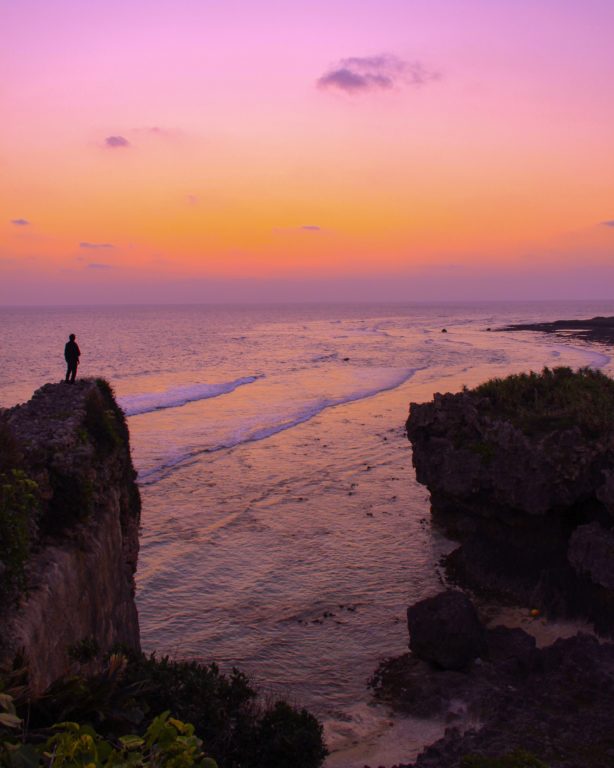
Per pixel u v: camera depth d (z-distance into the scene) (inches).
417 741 591.5
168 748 177.0
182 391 2709.2
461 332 6988.2
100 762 168.2
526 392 1144.2
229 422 2068.2
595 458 895.7
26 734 189.9
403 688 685.9
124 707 236.2
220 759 392.8
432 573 984.9
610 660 676.7
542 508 901.2
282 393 2687.0
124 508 668.7
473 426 1056.2
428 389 2760.8
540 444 918.4
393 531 1148.5
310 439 1838.1
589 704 601.3
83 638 404.8
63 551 420.2
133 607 655.8
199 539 1114.1
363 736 602.2
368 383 2960.1
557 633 792.3
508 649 733.9
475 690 650.2
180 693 406.0
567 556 870.4
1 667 241.9
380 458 1632.6
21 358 3971.5
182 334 6820.9
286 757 412.5
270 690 687.7
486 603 885.2
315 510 1259.2
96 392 719.7
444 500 1138.0
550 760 519.2
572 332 6525.6
